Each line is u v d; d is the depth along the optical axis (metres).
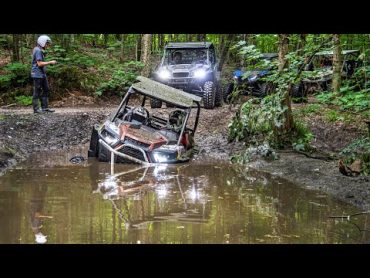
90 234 4.83
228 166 8.79
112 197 6.35
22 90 15.27
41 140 10.57
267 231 5.07
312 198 6.56
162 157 8.87
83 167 8.40
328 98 9.66
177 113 10.20
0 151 8.80
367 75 9.73
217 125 12.28
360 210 6.00
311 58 8.47
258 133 9.94
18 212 5.56
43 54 12.27
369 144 7.48
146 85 10.09
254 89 13.91
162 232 4.95
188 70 14.92
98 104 15.66
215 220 5.42
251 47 8.81
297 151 9.23
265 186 7.23
